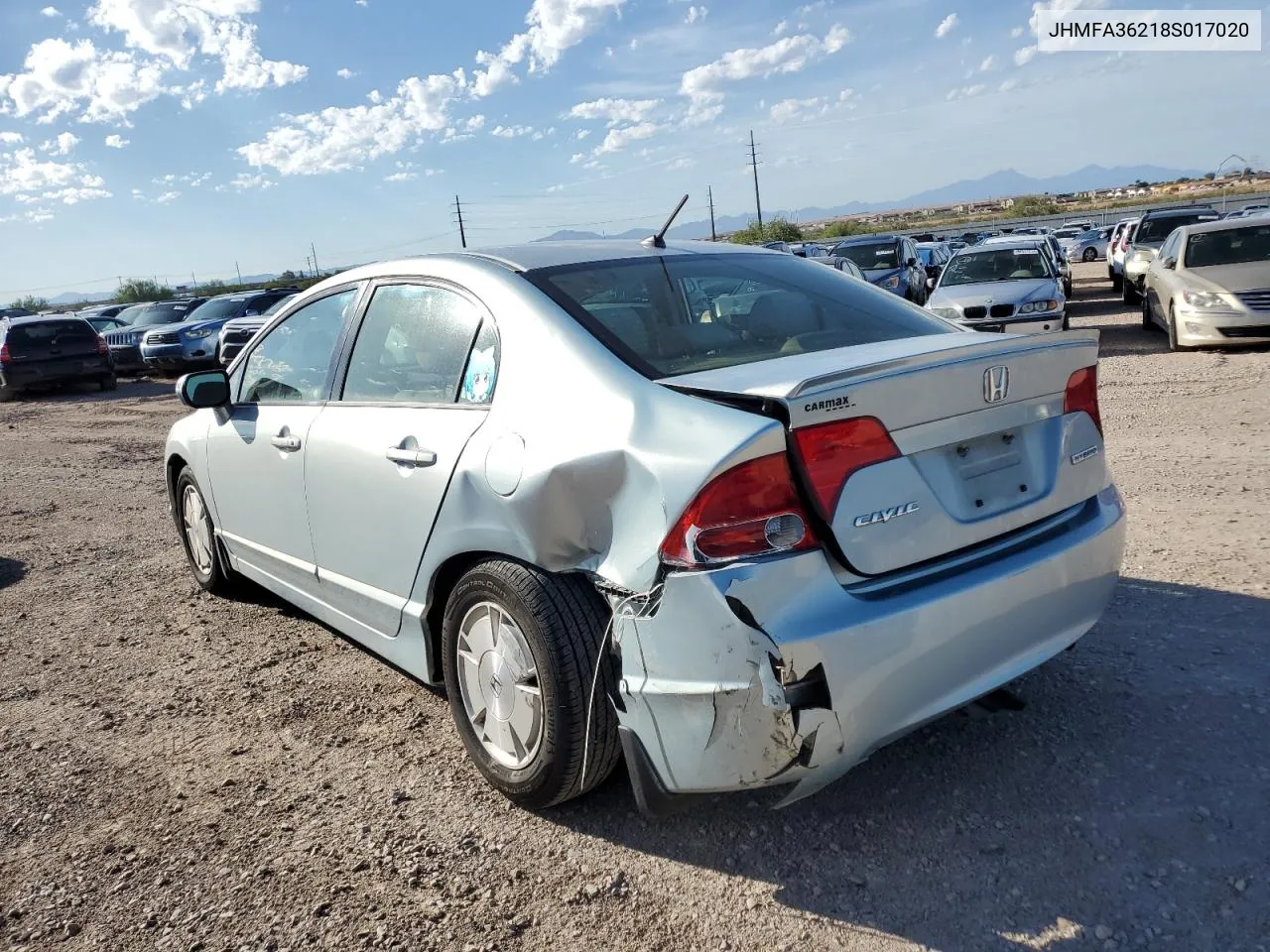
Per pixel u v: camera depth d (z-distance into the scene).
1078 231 48.69
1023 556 2.65
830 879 2.54
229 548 4.74
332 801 3.08
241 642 4.54
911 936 2.32
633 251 3.44
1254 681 3.37
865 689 2.32
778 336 3.04
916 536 2.46
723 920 2.42
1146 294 13.80
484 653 2.97
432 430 3.10
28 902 2.66
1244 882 2.39
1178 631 3.81
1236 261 11.96
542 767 2.75
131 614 5.05
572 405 2.70
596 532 2.56
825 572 2.32
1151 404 8.72
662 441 2.43
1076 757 3.00
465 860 2.73
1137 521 5.26
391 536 3.26
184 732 3.63
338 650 4.38
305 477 3.74
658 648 2.40
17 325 19.28
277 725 3.65
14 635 4.84
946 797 2.86
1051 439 2.86
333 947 2.41
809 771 2.32
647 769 2.52
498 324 3.05
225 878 2.71
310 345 3.99
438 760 3.31
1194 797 2.74
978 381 2.60
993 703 2.80
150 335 20.55
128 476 9.41
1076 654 3.68
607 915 2.47
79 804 3.15
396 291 3.57
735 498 2.28
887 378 2.40
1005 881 2.48
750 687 2.25
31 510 7.98
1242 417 7.79
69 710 3.89
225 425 4.41
